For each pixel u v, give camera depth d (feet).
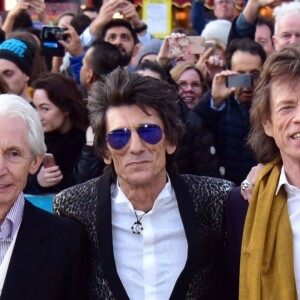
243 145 13.37
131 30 18.56
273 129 7.61
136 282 7.90
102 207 8.09
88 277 8.19
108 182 8.25
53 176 12.50
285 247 7.42
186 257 7.98
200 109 13.65
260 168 8.11
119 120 7.78
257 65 14.49
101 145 8.16
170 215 8.17
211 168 13.11
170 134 8.05
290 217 7.57
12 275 7.73
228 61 15.10
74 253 8.00
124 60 15.97
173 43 16.65
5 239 7.88
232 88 13.34
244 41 14.80
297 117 7.20
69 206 8.27
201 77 15.84
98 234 8.04
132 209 8.07
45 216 8.13
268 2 16.97
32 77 16.76
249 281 7.44
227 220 8.21
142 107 7.75
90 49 15.35
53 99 13.39
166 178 8.29
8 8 28.35
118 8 19.03
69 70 18.75
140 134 7.74
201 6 23.21
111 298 7.86
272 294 7.39
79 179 12.32
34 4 20.52
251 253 7.51
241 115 13.46
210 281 8.18
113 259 7.91
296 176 7.61
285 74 7.37
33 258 7.83
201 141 13.03
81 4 28.76
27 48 15.94
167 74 15.11
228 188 8.35
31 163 7.77
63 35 17.43
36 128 7.70
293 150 7.32
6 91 13.57
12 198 7.65
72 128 13.66
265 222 7.54
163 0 24.79
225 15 22.58
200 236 8.05
